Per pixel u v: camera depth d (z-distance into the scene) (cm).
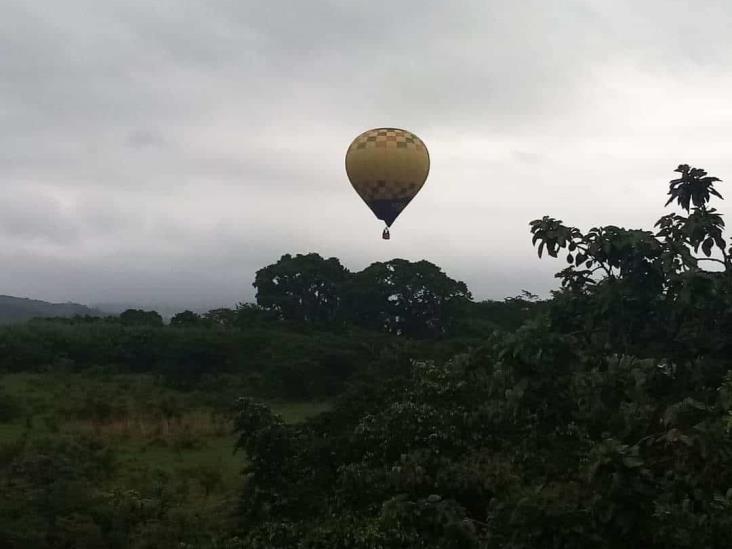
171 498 1283
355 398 1100
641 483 488
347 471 862
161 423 2042
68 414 2153
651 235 560
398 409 907
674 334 580
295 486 966
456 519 712
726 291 549
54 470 1305
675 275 530
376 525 741
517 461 768
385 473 838
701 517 477
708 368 555
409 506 754
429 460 838
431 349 2417
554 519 516
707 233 591
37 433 1867
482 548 605
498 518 600
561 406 571
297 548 786
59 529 1060
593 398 573
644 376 568
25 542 1005
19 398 2338
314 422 1077
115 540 1067
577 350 571
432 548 706
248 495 1027
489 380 652
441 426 873
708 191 620
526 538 528
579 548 506
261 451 1015
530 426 683
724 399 482
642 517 486
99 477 1427
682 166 625
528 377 557
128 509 1170
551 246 578
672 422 505
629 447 497
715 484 507
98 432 1914
